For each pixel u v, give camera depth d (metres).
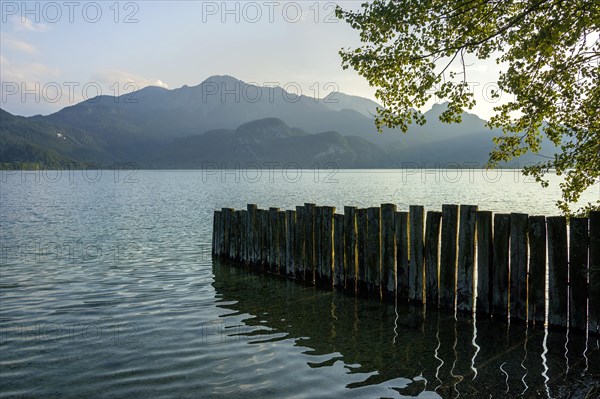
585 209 11.02
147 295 14.50
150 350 9.77
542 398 7.14
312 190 79.56
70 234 29.25
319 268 14.55
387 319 11.48
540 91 9.62
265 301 13.52
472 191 67.56
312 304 13.04
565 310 9.80
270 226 16.53
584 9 8.70
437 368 8.49
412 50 10.30
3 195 71.38
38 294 14.70
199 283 15.97
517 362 8.58
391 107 11.09
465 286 11.09
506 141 11.38
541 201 47.03
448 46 10.16
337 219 13.94
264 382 8.14
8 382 8.27
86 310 12.90
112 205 52.50
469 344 9.59
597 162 9.98
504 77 9.68
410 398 7.37
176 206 50.53
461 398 7.28
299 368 8.73
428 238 11.70
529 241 10.20
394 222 12.40
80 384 8.16
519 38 9.76
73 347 9.98
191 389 7.91
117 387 8.03
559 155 10.32
